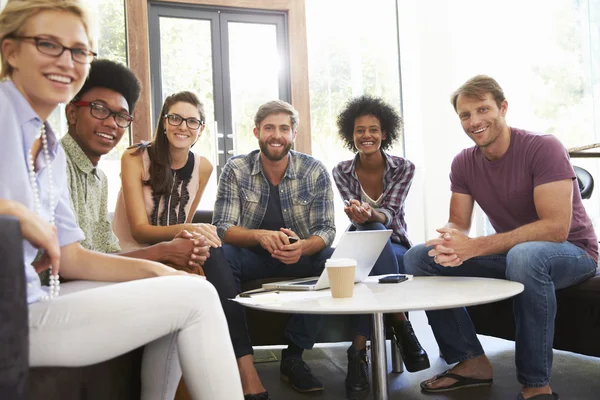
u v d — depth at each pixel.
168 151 2.36
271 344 2.29
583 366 2.33
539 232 1.93
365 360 2.11
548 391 1.80
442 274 2.19
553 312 1.82
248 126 4.48
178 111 2.32
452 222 2.33
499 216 2.23
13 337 0.84
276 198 2.58
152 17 4.26
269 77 4.52
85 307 1.07
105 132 1.76
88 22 1.17
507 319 2.09
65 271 1.36
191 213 2.47
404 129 4.74
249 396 1.91
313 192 2.57
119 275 1.35
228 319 1.95
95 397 1.11
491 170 2.20
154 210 2.35
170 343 1.26
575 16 4.18
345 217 4.56
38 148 1.21
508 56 4.48
